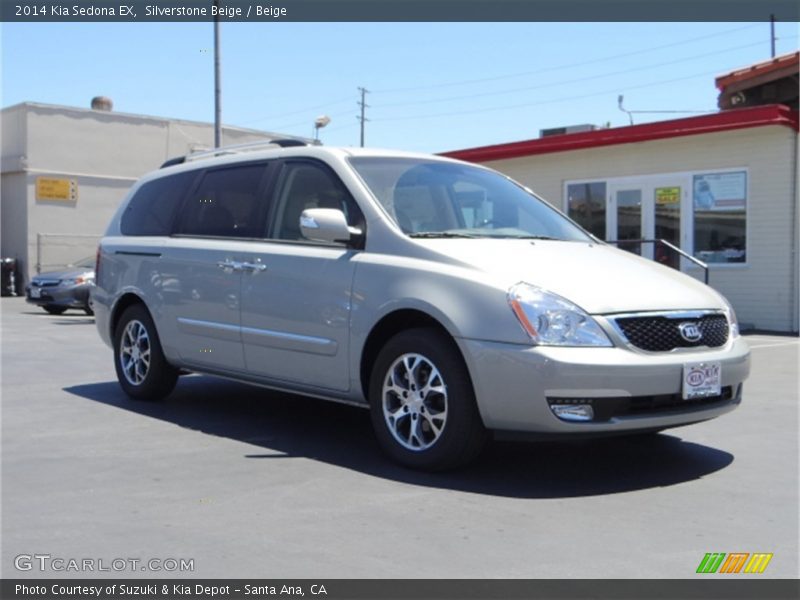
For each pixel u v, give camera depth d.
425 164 6.61
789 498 4.97
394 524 4.45
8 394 8.24
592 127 17.62
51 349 11.98
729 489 5.15
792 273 13.56
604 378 4.87
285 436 6.46
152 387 7.61
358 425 6.86
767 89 15.66
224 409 7.50
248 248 6.57
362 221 5.93
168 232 7.52
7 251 29.50
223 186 7.18
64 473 5.41
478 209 6.46
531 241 6.01
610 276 5.43
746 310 14.08
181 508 4.70
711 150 14.40
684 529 4.43
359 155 6.39
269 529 4.36
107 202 30.08
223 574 3.81
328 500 4.85
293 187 6.54
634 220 15.44
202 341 6.94
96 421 6.99
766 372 9.39
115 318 7.99
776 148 13.66
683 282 5.76
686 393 5.12
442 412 5.28
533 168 16.80
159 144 31.20
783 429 6.72
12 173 29.09
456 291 5.19
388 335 5.74
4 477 5.32
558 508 4.75
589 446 6.20
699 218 14.60
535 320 4.93
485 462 5.71
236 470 5.48
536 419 4.92
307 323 6.02
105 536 4.27
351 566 3.89
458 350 5.18
